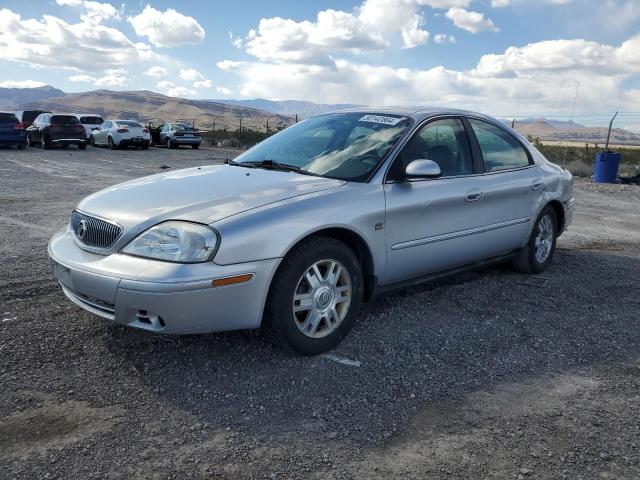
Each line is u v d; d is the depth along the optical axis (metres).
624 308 4.70
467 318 4.30
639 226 9.20
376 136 4.22
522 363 3.57
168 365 3.36
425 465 2.49
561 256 6.53
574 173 19.59
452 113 4.70
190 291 2.99
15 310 4.13
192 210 3.26
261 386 3.14
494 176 4.80
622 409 3.03
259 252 3.17
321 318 3.55
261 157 4.48
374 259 3.80
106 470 2.38
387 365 3.46
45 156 20.45
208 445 2.58
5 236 6.59
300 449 2.58
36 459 2.44
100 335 3.73
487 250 4.82
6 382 3.10
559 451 2.62
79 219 3.61
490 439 2.70
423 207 4.06
